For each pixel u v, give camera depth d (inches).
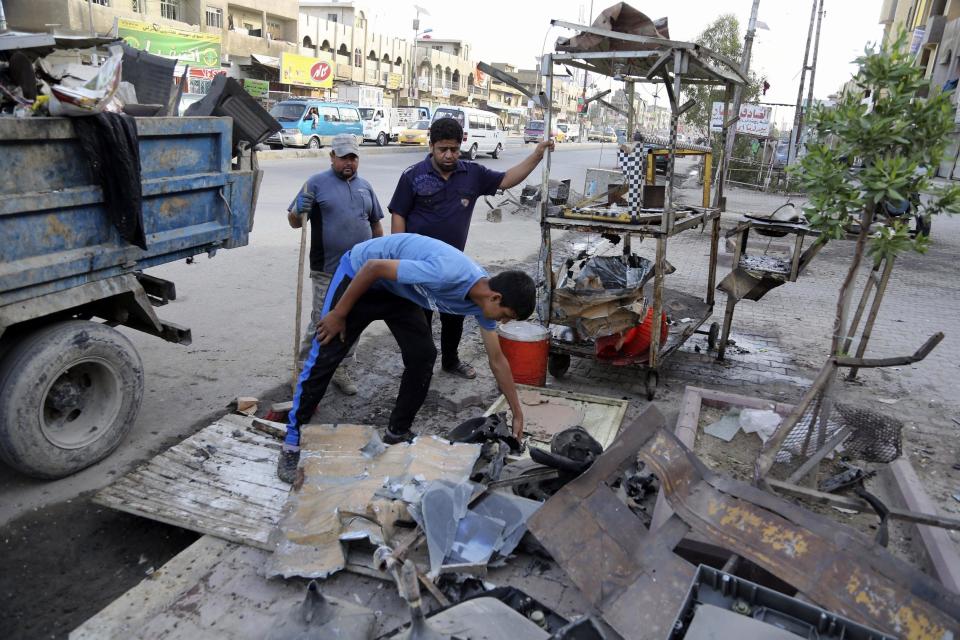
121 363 145.0
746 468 149.0
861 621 82.3
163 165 146.1
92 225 134.3
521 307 122.0
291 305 269.1
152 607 101.5
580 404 180.2
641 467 145.6
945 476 158.1
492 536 114.2
